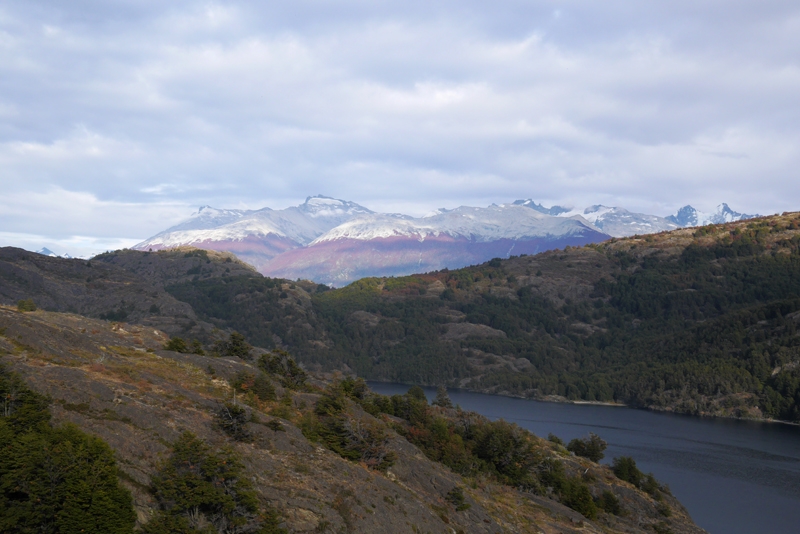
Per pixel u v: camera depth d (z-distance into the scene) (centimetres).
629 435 17062
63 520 2795
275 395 5694
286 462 4319
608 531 6956
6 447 2892
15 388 3331
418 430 7425
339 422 5391
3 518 2683
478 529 5194
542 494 7750
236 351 7594
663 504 9238
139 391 4231
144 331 6488
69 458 2952
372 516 4106
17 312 5328
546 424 18388
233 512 3316
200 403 4538
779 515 10338
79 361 4475
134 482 3259
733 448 15700
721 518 10131
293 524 3575
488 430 8456
